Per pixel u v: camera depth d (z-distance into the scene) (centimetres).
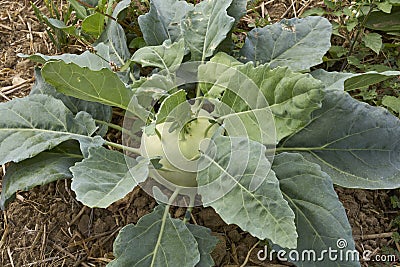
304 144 71
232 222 60
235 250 73
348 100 70
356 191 78
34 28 92
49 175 67
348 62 85
